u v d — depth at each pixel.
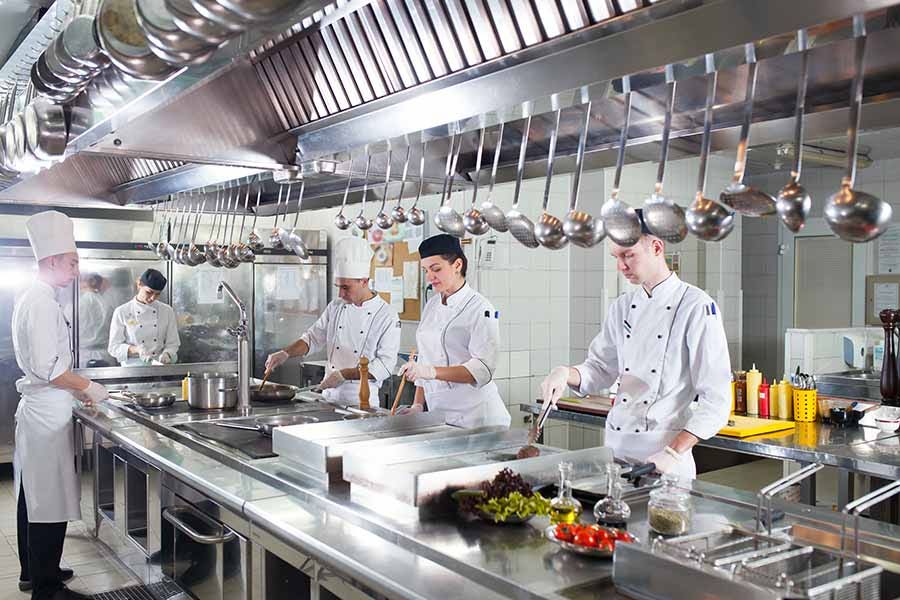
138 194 4.59
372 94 2.55
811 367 4.62
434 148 3.13
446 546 1.82
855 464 3.08
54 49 2.01
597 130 2.54
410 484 2.01
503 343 6.24
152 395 4.07
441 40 2.15
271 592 2.26
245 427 3.37
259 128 2.95
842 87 1.87
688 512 1.85
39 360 3.68
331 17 1.99
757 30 1.42
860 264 7.09
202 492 2.62
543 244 2.16
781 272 7.71
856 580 1.42
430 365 3.44
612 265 6.40
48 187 4.50
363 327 4.37
